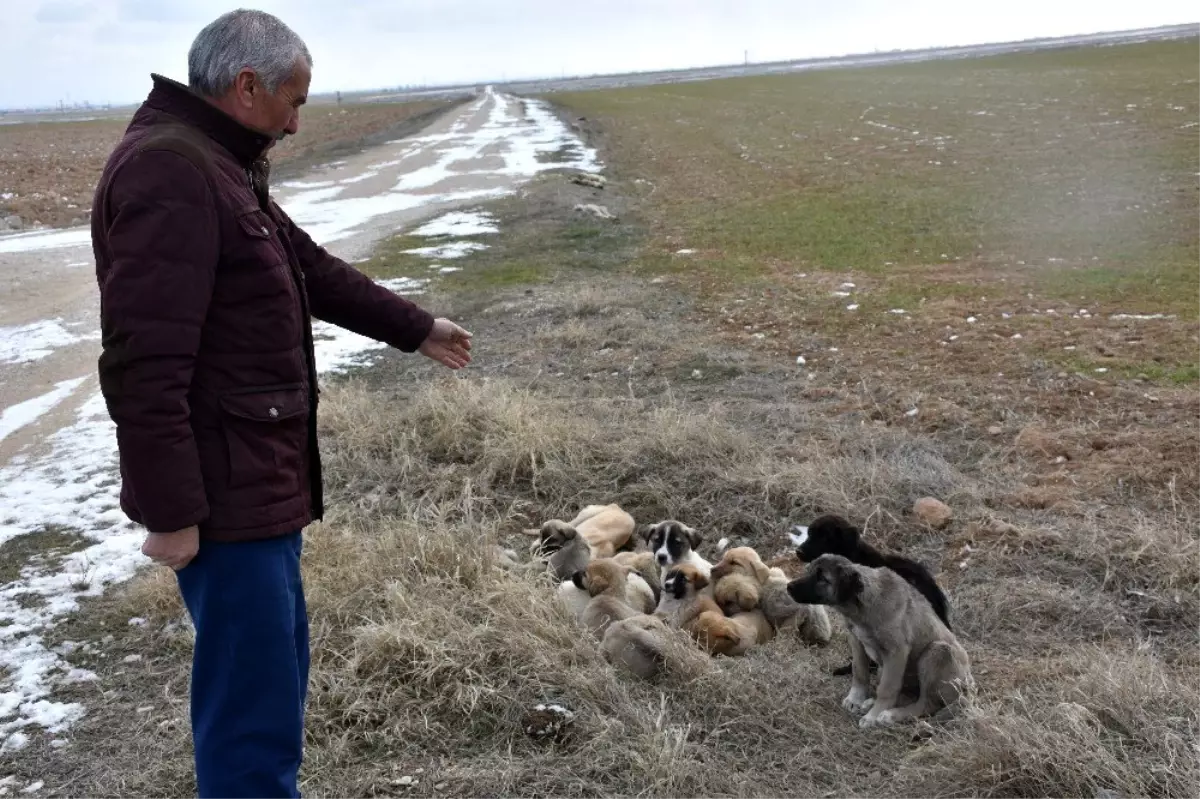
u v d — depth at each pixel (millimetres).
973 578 5746
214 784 3078
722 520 6812
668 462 7449
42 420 9383
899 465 7059
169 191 2771
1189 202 17703
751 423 8250
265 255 2998
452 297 13945
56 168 37000
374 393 9438
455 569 5430
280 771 3135
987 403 8320
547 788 3855
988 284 12922
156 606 5461
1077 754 3637
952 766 3801
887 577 4293
